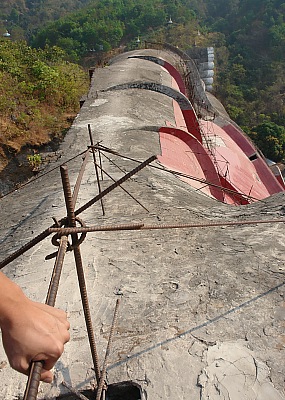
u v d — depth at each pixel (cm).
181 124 1489
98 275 478
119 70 1992
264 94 4753
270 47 5359
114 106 1406
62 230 237
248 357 350
